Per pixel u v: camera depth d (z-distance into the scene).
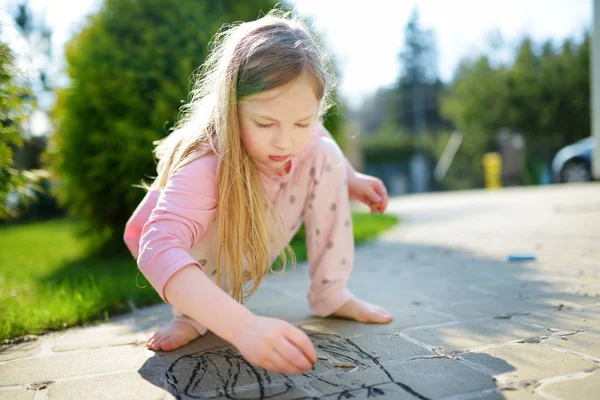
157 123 3.63
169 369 1.31
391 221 5.74
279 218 1.59
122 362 1.38
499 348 1.33
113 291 2.24
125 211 4.05
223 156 1.32
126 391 1.17
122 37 3.83
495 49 21.70
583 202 6.02
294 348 0.99
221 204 1.32
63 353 1.49
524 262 2.62
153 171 3.73
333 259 1.69
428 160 26.97
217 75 1.35
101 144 3.78
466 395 1.06
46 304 2.02
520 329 1.49
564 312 1.65
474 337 1.44
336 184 1.65
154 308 2.09
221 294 1.09
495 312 1.70
